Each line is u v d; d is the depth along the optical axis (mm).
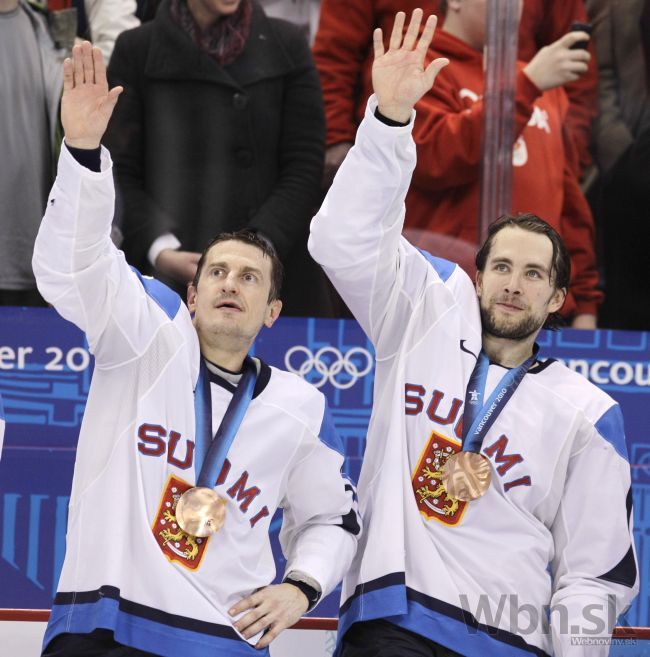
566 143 14742
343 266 8711
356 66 14438
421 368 8789
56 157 14305
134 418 8078
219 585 7863
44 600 12836
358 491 9031
